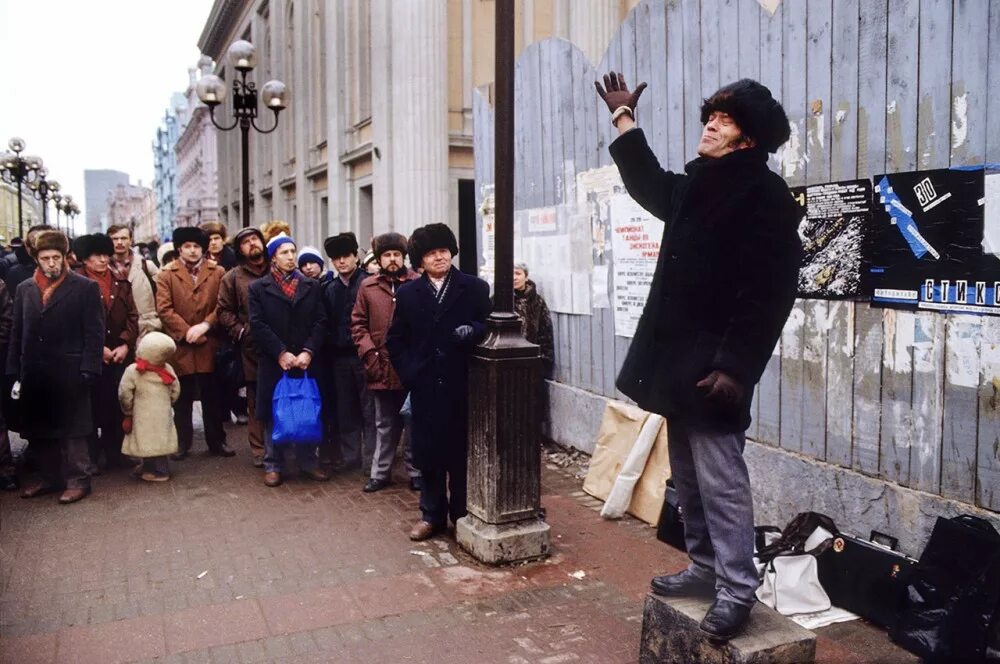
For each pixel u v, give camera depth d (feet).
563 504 17.97
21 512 17.98
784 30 14.25
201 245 22.56
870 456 12.92
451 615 12.43
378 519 17.21
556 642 11.53
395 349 15.44
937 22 11.51
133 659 11.13
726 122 8.82
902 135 12.14
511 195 14.37
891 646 11.13
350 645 11.49
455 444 15.37
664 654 10.07
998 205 10.78
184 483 20.27
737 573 9.20
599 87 10.52
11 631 12.02
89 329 18.51
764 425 15.17
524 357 14.39
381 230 43.70
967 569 10.45
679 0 16.97
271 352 19.27
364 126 50.26
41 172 81.87
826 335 13.64
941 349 11.68
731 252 8.64
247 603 12.95
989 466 11.10
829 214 13.43
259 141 90.22
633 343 9.60
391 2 42.04
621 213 19.17
